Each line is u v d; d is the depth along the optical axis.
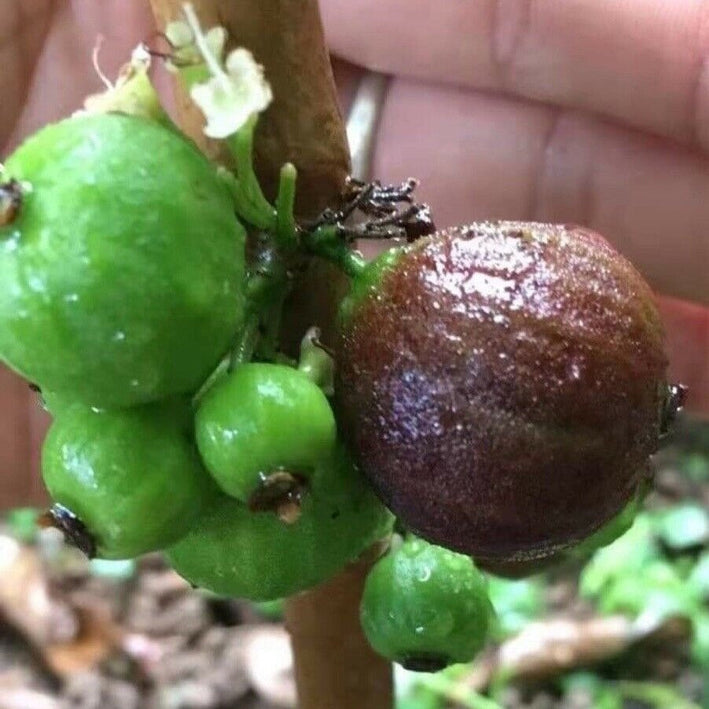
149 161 0.08
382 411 0.09
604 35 0.18
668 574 0.37
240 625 0.38
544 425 0.08
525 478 0.08
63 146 0.08
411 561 0.10
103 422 0.09
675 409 0.10
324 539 0.09
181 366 0.08
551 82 0.19
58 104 0.21
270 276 0.09
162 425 0.09
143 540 0.09
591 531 0.09
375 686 0.12
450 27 0.19
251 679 0.36
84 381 0.08
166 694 0.35
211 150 0.09
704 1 0.17
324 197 0.10
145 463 0.09
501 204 0.20
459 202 0.21
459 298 0.09
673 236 0.19
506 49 0.19
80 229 0.08
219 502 0.09
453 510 0.09
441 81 0.20
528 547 0.09
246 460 0.08
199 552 0.09
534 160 0.20
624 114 0.18
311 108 0.10
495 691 0.35
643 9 0.18
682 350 0.21
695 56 0.17
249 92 0.09
